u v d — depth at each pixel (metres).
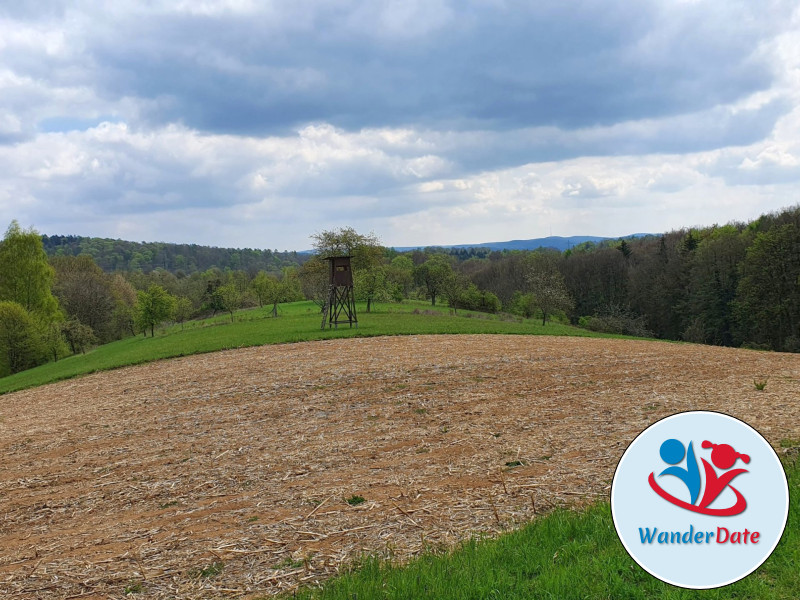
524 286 85.12
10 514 8.90
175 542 7.09
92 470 10.84
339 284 34.75
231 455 10.96
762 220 60.81
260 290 64.25
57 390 21.72
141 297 50.00
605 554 5.04
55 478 10.56
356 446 10.91
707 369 17.45
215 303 78.75
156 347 32.81
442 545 6.25
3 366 46.38
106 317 69.81
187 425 13.77
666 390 14.28
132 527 7.82
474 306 70.19
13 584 6.34
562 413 12.42
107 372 24.77
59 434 14.09
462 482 8.42
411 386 16.34
